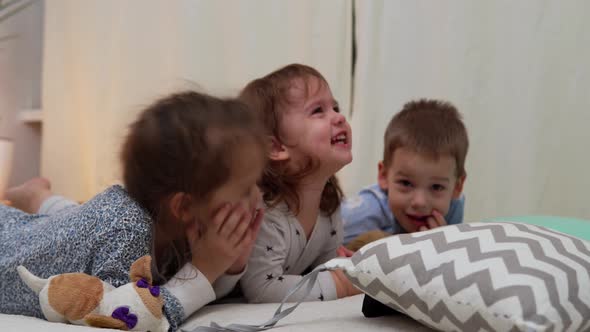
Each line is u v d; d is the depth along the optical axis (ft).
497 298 1.79
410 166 3.92
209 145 2.49
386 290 2.10
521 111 5.08
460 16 5.21
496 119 5.18
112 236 2.52
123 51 6.75
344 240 4.35
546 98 5.03
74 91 7.19
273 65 6.04
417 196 3.95
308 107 3.38
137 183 2.62
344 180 5.60
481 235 2.07
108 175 6.88
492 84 5.18
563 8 4.94
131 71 6.72
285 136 3.36
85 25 7.05
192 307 2.54
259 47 6.10
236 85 6.19
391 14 5.44
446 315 1.93
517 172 5.10
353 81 5.81
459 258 1.97
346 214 4.37
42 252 2.68
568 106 4.97
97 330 2.05
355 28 5.69
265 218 3.18
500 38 5.14
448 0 5.24
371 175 5.57
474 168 5.24
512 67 5.11
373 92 5.53
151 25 6.66
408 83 5.44
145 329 2.28
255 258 3.10
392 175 4.07
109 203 2.63
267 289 3.06
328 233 3.68
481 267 1.90
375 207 4.39
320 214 3.62
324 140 3.32
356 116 5.60
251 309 2.66
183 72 6.40
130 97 6.72
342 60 5.70
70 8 7.13
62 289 2.27
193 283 2.57
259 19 6.08
